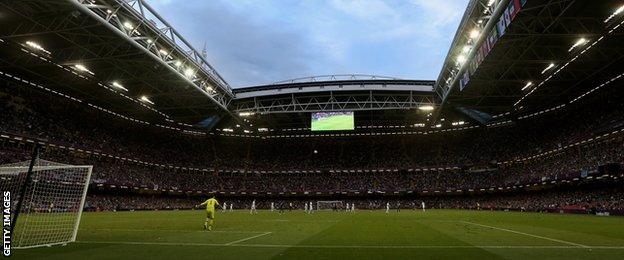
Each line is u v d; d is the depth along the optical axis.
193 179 80.81
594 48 42.75
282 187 82.75
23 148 53.94
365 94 63.22
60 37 41.31
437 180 79.94
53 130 58.94
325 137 90.56
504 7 31.72
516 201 67.69
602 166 47.50
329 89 61.38
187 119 77.81
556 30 38.03
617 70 50.56
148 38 40.41
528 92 57.06
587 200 53.22
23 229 16.11
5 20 37.72
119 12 35.91
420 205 77.88
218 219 32.25
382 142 88.88
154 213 48.97
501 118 76.25
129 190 70.31
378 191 79.69
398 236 15.95
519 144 74.12
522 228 20.64
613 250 11.46
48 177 15.62
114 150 67.88
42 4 33.91
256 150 89.56
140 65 48.56
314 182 83.75
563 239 14.59
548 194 63.81
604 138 54.19
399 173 83.44
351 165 84.75
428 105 61.81
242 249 11.77
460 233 17.36
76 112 66.69
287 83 62.81
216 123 78.38
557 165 61.88
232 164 85.31
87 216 37.66
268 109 69.56
